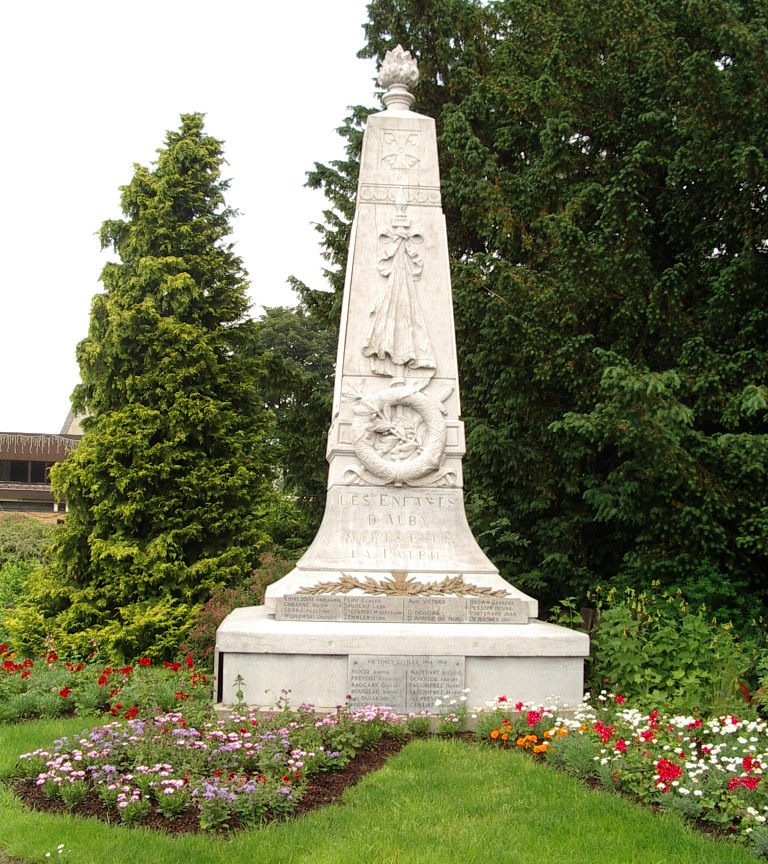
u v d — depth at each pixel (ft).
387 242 33.71
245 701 27.04
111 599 47.39
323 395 55.16
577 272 41.78
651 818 19.53
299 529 63.36
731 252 41.78
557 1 52.85
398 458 31.96
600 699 28.32
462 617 29.22
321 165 61.46
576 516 44.50
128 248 53.11
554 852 18.08
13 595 63.82
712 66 38.75
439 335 33.30
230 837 18.34
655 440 35.65
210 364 51.70
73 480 48.73
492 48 60.49
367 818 19.51
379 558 30.91
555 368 42.83
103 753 21.70
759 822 18.89
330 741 23.71
